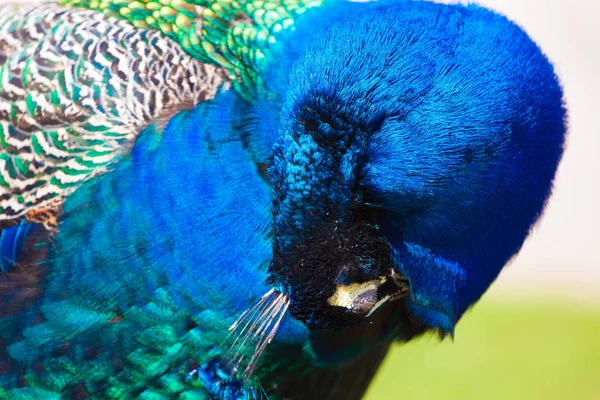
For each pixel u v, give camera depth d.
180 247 6.66
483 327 15.17
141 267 6.73
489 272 6.55
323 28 6.47
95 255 6.80
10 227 7.03
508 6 20.20
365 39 5.94
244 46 7.06
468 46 6.02
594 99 19.02
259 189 6.61
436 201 6.03
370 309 6.34
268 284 6.45
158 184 6.71
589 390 13.80
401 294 6.73
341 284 6.14
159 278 6.72
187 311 6.77
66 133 7.02
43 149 7.05
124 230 6.73
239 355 6.88
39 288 6.91
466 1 6.69
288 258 6.07
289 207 6.00
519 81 6.05
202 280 6.67
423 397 13.58
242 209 6.61
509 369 14.03
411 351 14.20
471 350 14.50
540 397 13.54
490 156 5.95
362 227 6.11
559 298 16.23
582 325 15.36
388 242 6.28
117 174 6.81
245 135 6.69
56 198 6.95
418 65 5.87
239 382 7.01
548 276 16.77
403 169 5.90
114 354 6.91
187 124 6.77
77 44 7.27
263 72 6.89
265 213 6.59
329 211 5.97
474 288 6.62
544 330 15.13
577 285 16.56
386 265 6.31
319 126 5.92
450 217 6.12
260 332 6.79
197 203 6.65
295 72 6.14
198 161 6.69
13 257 6.98
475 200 6.06
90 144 6.95
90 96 7.04
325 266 6.06
